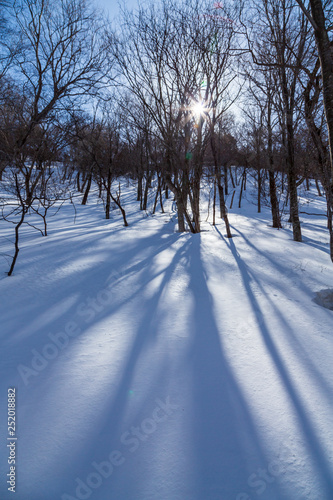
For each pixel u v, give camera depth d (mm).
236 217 17688
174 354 2996
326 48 3377
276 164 13906
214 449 1905
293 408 2256
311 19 3371
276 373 2691
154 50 9086
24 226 12312
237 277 5418
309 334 3436
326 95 3453
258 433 2031
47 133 8680
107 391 2424
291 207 9047
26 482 1645
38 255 6551
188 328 3549
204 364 2832
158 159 18016
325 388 2492
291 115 8539
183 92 9406
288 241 8891
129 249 7504
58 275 5246
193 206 10477
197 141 10016
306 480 1701
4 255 6438
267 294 4633
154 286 4902
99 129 17516
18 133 7793
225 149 24406
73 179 32250
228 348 3119
